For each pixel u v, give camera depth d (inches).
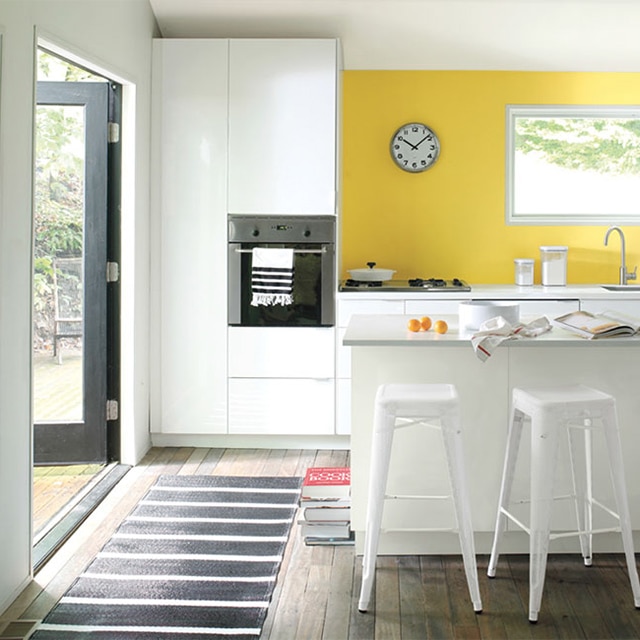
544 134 210.8
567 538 123.3
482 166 209.8
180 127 184.9
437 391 108.1
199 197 185.5
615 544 123.0
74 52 138.2
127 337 173.5
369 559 105.2
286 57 183.6
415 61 205.6
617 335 110.7
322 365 186.1
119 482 161.8
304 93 183.8
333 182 184.4
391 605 107.3
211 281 185.9
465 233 211.2
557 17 188.5
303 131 184.2
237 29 192.5
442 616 104.0
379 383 119.9
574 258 211.5
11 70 110.1
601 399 103.7
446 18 189.2
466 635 99.0
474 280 211.8
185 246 185.8
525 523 119.6
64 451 171.3
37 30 120.6
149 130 184.4
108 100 169.2
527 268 202.2
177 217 185.6
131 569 119.0
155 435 190.7
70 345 170.1
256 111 184.2
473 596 104.9
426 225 211.3
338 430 186.9
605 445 118.0
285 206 185.0
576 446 116.5
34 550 125.0
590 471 115.6
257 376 187.0
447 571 118.0
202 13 186.7
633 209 211.0
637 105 209.2
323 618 103.7
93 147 167.8
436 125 209.6
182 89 184.5
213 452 186.4
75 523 136.4
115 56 159.6
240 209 185.3
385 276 198.5
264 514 142.8
